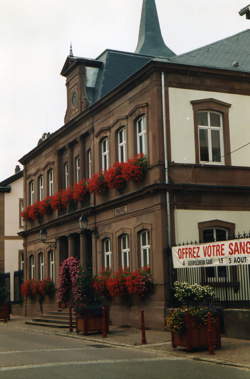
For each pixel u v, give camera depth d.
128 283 23.09
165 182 22.31
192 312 16.03
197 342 15.90
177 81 23.27
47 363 14.23
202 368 13.27
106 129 27.34
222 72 23.91
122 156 26.23
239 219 23.41
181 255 21.20
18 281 43.09
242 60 27.14
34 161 37.88
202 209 22.84
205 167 23.11
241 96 24.41
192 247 20.66
